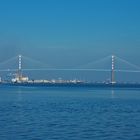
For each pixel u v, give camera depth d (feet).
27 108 216.54
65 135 115.65
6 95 387.75
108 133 120.57
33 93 445.37
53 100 299.99
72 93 455.63
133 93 472.44
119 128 132.05
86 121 152.97
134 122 150.30
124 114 184.44
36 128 130.31
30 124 141.18
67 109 212.43
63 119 159.84
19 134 116.57
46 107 225.35
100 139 109.19
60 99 315.99
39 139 107.96
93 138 110.73
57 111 198.70
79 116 173.17
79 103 265.13
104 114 183.83
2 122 146.82
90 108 221.05
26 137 111.24
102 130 127.03
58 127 133.49
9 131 122.62
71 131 124.06
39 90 572.10
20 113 184.75
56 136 113.60
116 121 153.58
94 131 124.47
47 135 115.14
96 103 266.98
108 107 230.07
